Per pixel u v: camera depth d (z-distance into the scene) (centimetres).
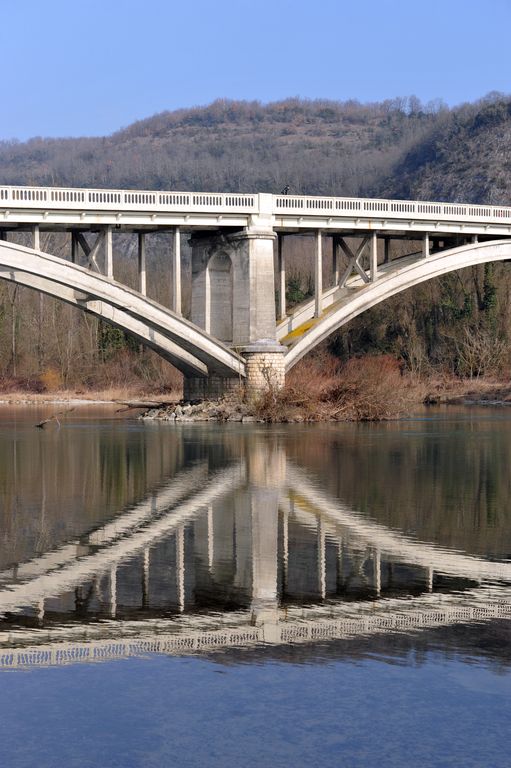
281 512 2872
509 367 10156
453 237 7400
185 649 1677
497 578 2119
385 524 2694
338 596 1983
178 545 2439
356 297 6656
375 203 6631
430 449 4500
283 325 6575
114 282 5706
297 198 6331
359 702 1472
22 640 1722
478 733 1384
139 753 1338
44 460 4134
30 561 2278
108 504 3033
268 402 6212
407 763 1312
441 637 1723
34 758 1327
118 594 1997
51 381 10906
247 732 1389
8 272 5684
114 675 1569
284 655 1639
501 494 3188
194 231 6375
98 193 5616
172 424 6106
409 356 10100
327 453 4338
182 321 5994
